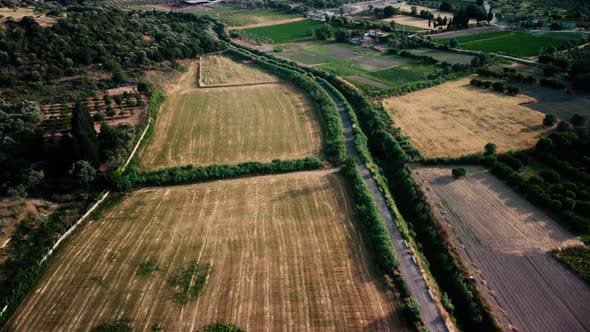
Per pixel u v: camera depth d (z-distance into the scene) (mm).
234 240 61938
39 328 48750
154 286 54094
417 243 61969
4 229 62594
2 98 93500
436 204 68938
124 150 81625
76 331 48250
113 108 100125
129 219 67188
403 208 70812
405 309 49125
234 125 99125
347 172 77000
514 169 76375
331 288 52938
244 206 69812
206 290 53312
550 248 58281
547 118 90375
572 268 54719
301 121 100438
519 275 54312
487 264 56312
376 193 72312
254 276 55250
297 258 58031
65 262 58438
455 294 53281
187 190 74938
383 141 88875
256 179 77750
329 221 65250
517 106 101312
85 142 74625
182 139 92688
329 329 47531
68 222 66125
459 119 96875
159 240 62250
